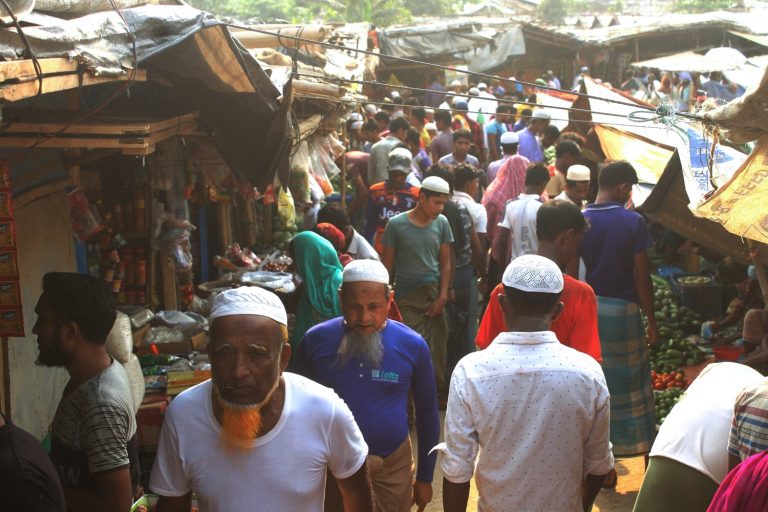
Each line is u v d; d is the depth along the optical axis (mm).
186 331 5820
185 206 6512
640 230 5305
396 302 6398
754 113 3643
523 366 2986
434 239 6320
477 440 3066
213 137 4953
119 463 2811
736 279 8664
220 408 2385
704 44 26734
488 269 8047
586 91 10188
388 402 3771
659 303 8500
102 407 2832
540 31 27531
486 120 17906
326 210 6219
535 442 2969
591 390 2980
